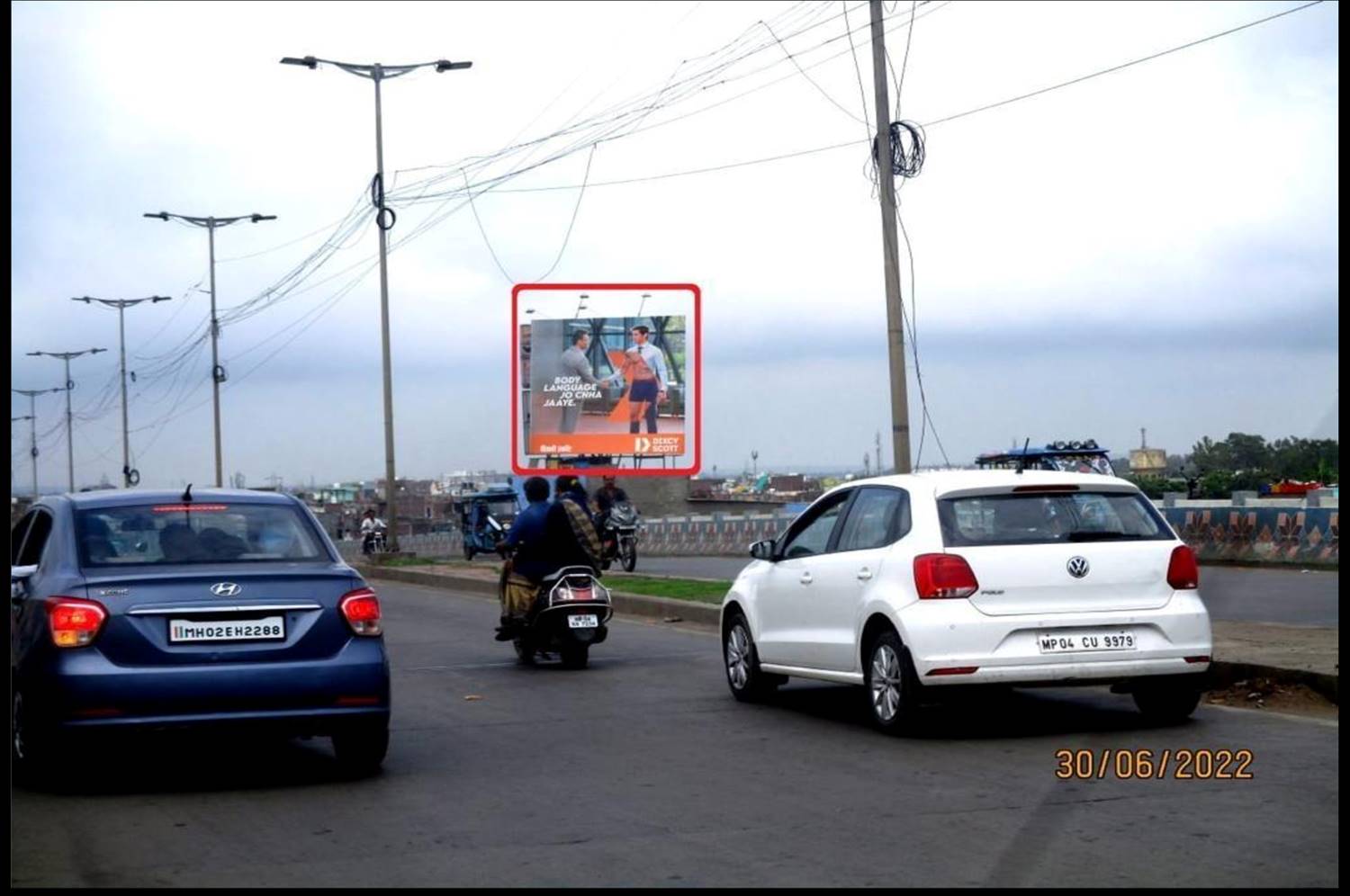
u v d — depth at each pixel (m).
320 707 8.40
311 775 9.08
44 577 8.52
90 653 8.07
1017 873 6.43
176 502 9.05
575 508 15.20
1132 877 6.32
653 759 9.47
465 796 8.34
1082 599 9.66
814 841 7.09
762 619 11.84
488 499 37.97
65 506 9.02
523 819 7.73
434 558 39.03
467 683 13.82
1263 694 11.33
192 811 8.00
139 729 8.08
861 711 11.46
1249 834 7.06
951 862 6.64
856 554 10.51
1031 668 9.52
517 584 15.12
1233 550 25.28
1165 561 9.83
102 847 7.18
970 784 8.40
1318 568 23.33
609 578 25.02
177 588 8.27
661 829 7.41
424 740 10.38
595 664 15.30
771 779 8.69
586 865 6.70
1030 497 9.98
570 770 9.13
